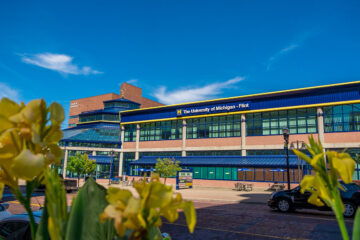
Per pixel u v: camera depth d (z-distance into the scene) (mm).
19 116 624
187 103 39312
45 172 642
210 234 9867
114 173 44875
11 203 16281
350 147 28344
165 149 40906
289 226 11078
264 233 9984
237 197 22938
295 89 31875
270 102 33625
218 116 37469
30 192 679
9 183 646
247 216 13633
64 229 659
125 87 78938
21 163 565
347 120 29312
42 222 691
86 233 744
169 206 655
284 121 32875
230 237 9461
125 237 715
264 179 31516
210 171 35219
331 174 742
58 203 659
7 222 4941
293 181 29750
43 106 661
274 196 15109
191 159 37656
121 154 45469
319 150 778
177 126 40750
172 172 31297
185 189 32844
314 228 10586
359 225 701
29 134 627
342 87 29562
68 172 42438
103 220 621
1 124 616
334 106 30156
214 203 19438
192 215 653
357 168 23750
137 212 604
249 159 33344
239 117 35812
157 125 42719
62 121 692
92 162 34375
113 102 66062
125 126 46281
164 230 10445
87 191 821
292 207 14469
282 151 32281
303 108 31969
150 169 38125
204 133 38312
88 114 64188
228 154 36031
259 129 34312
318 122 30453
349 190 12547
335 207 727
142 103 84312
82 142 45250
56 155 675
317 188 749
